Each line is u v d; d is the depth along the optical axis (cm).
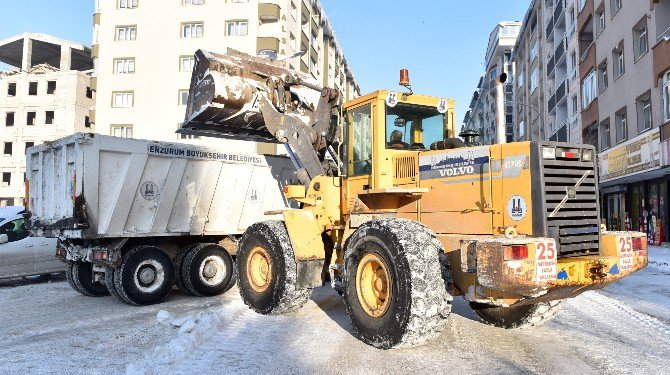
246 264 698
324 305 741
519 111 5225
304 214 656
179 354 475
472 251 448
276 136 731
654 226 1892
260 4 3197
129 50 3388
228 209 929
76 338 564
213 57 773
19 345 536
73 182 748
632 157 1856
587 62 2609
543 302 521
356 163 636
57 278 1119
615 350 504
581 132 2730
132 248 783
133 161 787
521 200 468
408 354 484
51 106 4841
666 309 721
